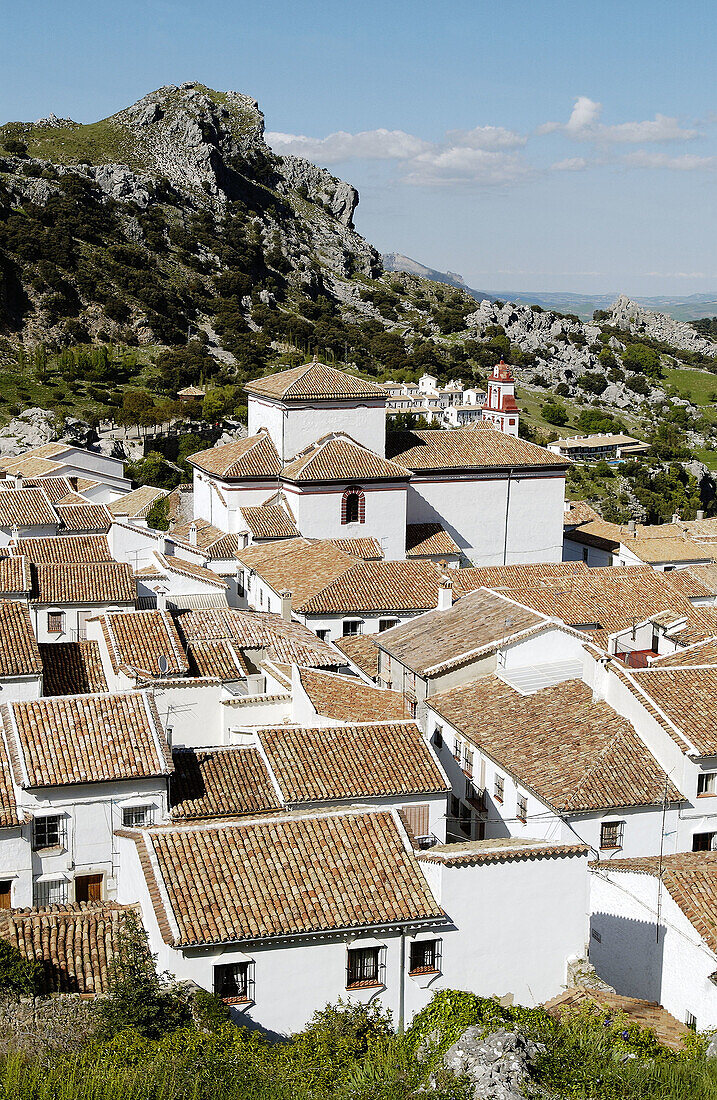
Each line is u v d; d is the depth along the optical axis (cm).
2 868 3738
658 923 3738
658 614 6638
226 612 6184
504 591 6850
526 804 4353
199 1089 2461
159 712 4581
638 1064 2595
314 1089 2539
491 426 10556
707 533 10550
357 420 9212
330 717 4481
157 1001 2834
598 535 10538
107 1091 2392
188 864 3244
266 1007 3117
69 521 9931
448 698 5122
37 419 17625
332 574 7431
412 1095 2450
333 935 3161
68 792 3781
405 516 8900
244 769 4134
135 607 7162
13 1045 2630
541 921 3403
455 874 3281
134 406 18850
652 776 4319
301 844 3384
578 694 4903
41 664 5047
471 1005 2845
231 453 9419
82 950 3225
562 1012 3108
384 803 3991
